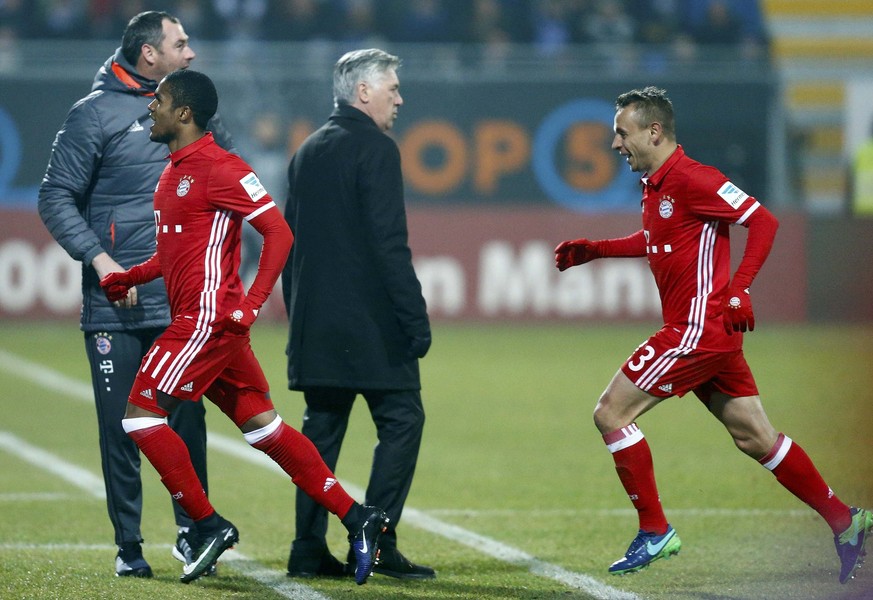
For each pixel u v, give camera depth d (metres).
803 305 63.28
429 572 19.81
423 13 69.88
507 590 18.81
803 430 34.91
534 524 24.12
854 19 71.88
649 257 18.77
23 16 67.62
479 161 62.44
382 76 20.14
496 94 62.34
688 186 18.05
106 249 20.47
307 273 20.06
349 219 19.84
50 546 21.92
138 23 20.33
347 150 19.78
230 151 21.67
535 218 62.31
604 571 20.16
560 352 53.72
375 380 19.78
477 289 62.12
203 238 18.09
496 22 70.12
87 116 20.19
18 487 27.84
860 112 63.28
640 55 62.41
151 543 22.72
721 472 29.44
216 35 69.00
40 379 45.75
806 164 63.75
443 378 46.62
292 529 23.86
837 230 63.09
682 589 18.78
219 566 20.55
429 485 28.25
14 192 59.56
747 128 62.03
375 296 19.86
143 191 20.47
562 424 37.03
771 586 18.92
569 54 62.66
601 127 62.69
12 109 59.12
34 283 59.84
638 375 18.48
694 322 18.25
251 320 17.84
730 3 71.75
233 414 18.78
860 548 18.44
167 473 18.23
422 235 61.97
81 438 34.62
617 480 28.88
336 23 69.44
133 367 20.33
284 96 60.28
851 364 49.28
